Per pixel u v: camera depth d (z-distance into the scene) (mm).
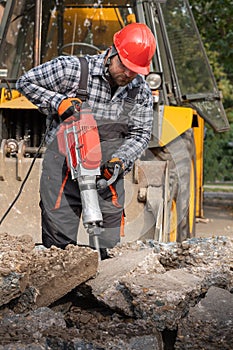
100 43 9336
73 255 4918
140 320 4570
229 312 4480
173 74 9938
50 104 6008
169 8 10141
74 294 5105
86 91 6059
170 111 8508
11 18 8961
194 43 10648
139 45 5863
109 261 5320
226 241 5691
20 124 8383
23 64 9016
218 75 27344
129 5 9336
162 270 5188
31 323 4492
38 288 4742
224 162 34188
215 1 19234
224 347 4234
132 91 6184
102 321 4785
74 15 9242
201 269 5211
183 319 4465
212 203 18781
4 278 4562
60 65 6023
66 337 4344
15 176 7523
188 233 9320
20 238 5312
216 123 10867
